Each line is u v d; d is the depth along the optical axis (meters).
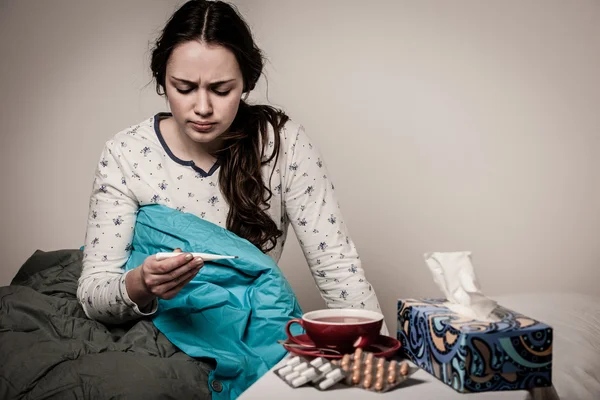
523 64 3.04
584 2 2.94
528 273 3.06
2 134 3.80
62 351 1.36
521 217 3.06
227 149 1.63
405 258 3.22
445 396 0.88
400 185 3.23
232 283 1.53
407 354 1.05
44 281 1.81
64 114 3.75
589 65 2.95
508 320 0.95
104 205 1.60
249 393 0.91
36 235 3.79
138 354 1.39
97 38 3.73
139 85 3.70
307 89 3.37
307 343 1.09
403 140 3.21
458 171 3.14
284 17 3.38
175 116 1.46
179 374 1.34
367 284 1.67
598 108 2.95
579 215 3.00
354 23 3.28
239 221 1.65
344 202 3.31
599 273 2.98
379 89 3.25
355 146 3.29
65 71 3.74
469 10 3.10
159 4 3.69
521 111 3.05
